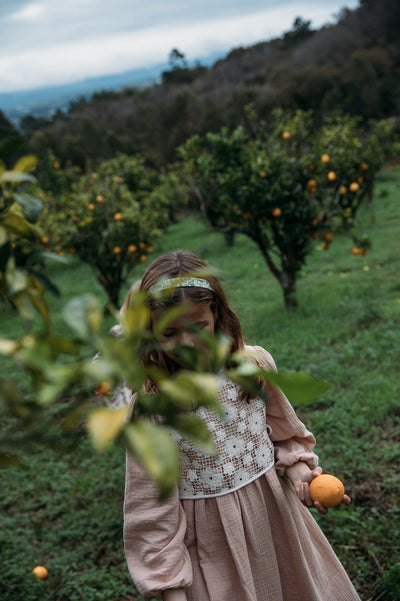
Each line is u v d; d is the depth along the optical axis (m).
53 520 4.07
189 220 25.03
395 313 7.49
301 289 9.89
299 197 8.28
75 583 3.25
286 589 1.91
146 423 0.47
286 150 8.75
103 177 15.30
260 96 42.25
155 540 1.74
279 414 1.94
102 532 3.73
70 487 4.39
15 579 3.35
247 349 1.81
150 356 1.59
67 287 14.69
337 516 3.38
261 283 11.28
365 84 41.91
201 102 48.06
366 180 8.84
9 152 0.63
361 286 9.28
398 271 10.16
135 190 19.83
